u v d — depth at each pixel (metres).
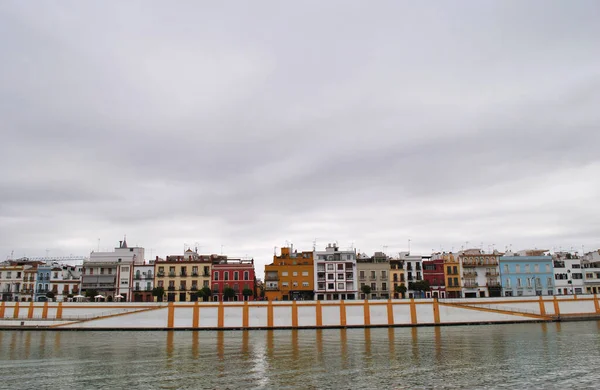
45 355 73.19
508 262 158.38
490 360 66.38
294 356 70.62
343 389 51.81
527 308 120.88
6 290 153.88
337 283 151.12
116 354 73.88
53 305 114.44
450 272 156.62
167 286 150.25
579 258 164.50
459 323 115.94
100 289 150.12
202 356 71.44
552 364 63.22
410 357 69.06
